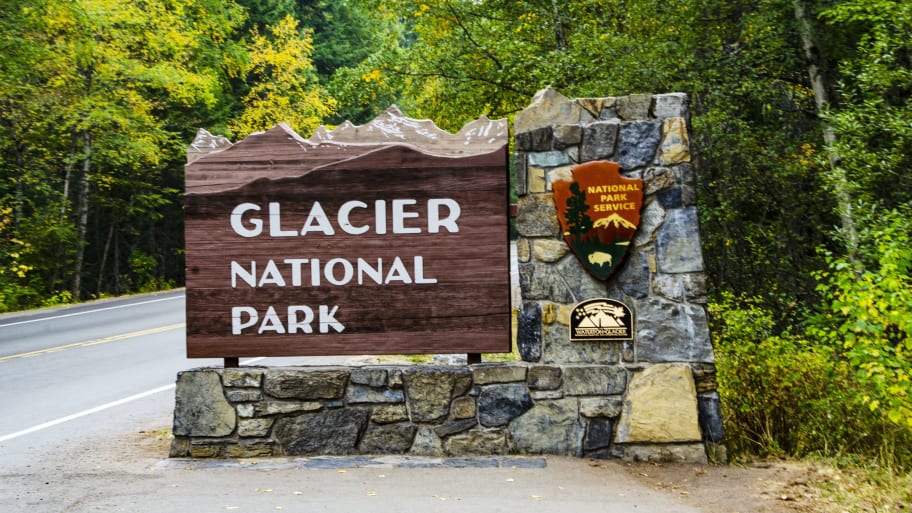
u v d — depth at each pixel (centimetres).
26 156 2853
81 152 2859
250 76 3744
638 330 701
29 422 875
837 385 797
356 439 712
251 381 716
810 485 635
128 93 2719
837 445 760
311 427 713
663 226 701
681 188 701
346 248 728
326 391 714
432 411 709
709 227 1308
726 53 1405
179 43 2800
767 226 1377
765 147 1381
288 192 731
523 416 706
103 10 2480
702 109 1316
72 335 1612
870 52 1173
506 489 611
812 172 1375
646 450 695
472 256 723
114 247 3431
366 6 2047
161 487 621
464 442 706
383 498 589
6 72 2350
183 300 2355
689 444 691
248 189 732
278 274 729
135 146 2733
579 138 711
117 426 855
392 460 691
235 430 714
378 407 712
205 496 596
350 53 4291
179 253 3572
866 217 1038
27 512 561
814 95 1424
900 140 1093
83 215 2808
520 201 718
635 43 1344
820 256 1348
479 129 731
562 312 709
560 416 704
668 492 610
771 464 705
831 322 950
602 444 698
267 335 729
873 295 660
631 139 705
